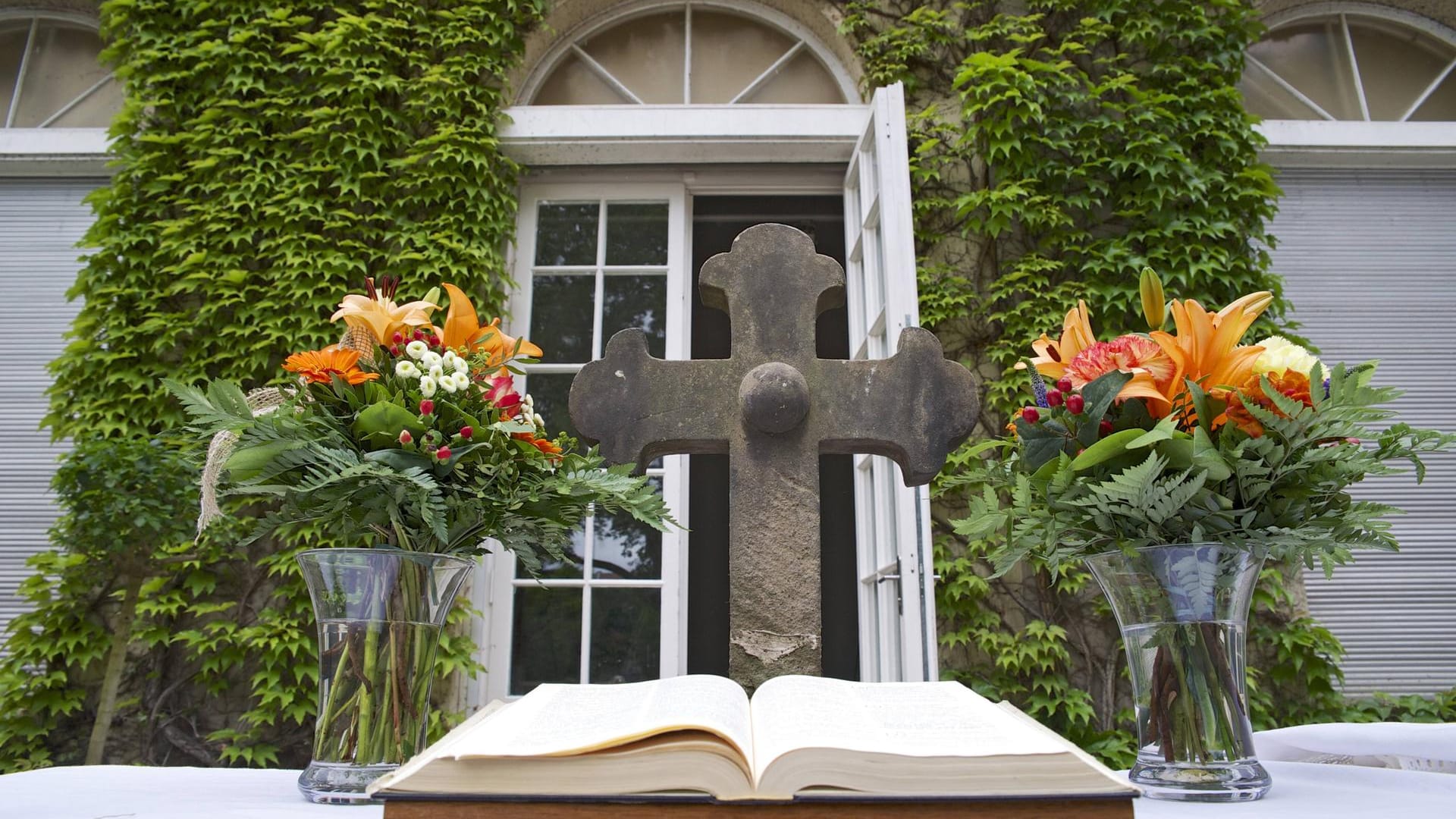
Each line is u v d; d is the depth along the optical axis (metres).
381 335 1.11
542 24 3.76
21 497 3.60
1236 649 0.97
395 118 3.53
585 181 3.79
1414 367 3.82
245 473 1.01
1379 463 0.98
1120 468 0.98
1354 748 1.19
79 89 4.00
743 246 1.45
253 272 3.39
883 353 3.01
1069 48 3.65
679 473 3.46
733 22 3.97
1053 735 0.73
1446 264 3.92
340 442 1.03
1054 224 3.50
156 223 3.45
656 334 3.65
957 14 3.83
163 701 3.11
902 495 2.56
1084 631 3.30
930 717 0.79
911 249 2.76
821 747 0.67
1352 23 4.18
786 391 1.33
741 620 1.29
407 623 1.00
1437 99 4.09
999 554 1.07
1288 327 3.55
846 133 3.63
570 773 0.67
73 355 3.33
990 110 3.65
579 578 3.35
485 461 1.09
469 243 3.44
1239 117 3.69
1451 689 3.48
